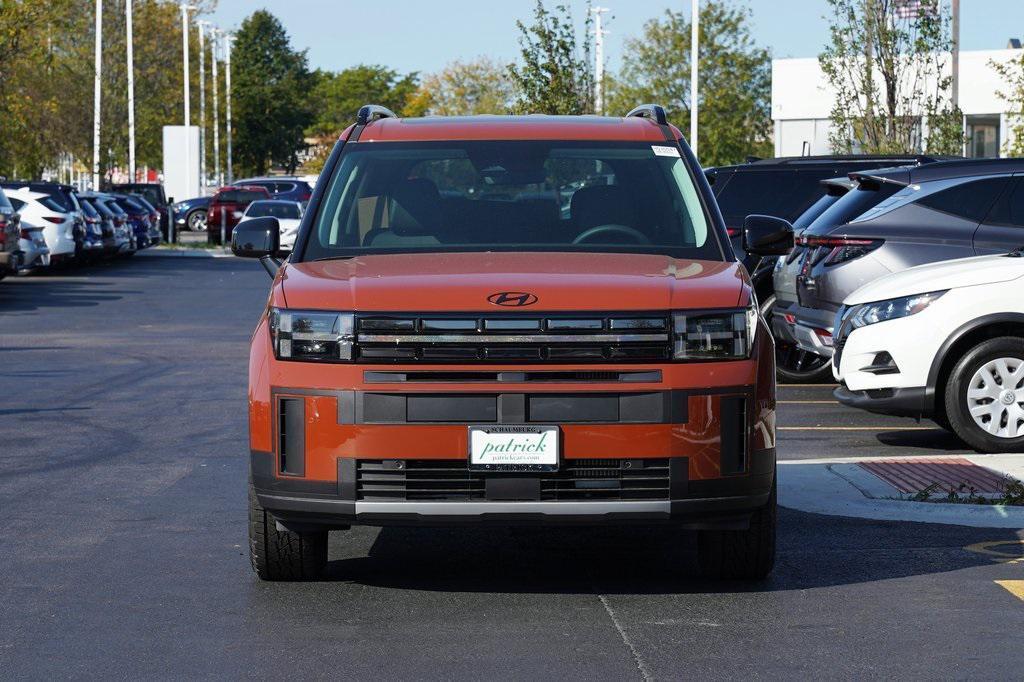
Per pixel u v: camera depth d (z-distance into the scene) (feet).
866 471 33.40
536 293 21.52
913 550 26.16
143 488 32.50
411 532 28.22
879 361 36.91
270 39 491.31
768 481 22.07
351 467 21.31
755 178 56.95
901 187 44.50
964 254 43.21
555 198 25.53
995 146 161.17
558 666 19.24
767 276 54.34
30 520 29.04
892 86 98.12
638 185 25.71
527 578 24.27
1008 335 36.47
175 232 189.16
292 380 21.62
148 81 225.76
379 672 19.02
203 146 265.54
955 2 109.70
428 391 21.18
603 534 27.96
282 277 23.18
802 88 174.09
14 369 56.44
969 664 19.24
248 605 22.52
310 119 449.89
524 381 21.15
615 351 21.21
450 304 21.35
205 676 18.92
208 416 43.93
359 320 21.35
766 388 22.06
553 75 130.00
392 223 25.07
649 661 19.44
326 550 24.18
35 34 158.51
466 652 19.90
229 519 29.19
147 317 81.97
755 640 20.42
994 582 23.76
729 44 227.20
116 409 45.42
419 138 26.61
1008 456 35.32
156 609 22.26
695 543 27.02
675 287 21.91
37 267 119.34
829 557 25.62
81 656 19.83
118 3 212.23
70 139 207.31
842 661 19.39
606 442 21.16
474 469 21.12
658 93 228.84
